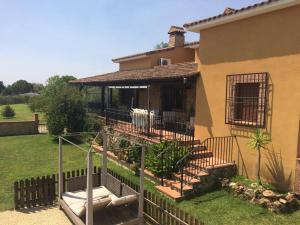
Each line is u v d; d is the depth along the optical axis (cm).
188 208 840
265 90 975
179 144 1130
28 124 2206
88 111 2359
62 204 832
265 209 823
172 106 1673
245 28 1039
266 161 976
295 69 891
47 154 1516
